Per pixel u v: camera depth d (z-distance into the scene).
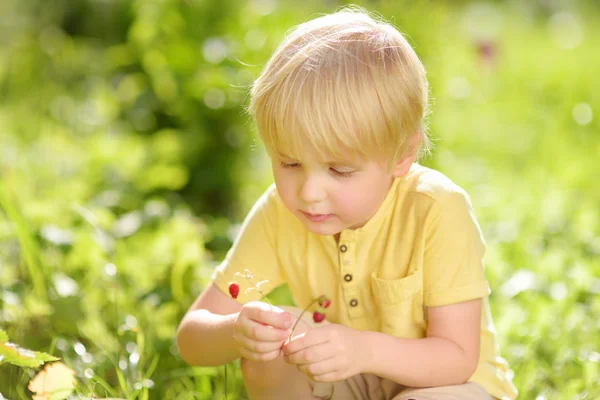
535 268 3.71
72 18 7.96
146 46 5.78
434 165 5.11
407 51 2.22
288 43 2.20
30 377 2.60
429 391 2.25
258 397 2.41
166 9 5.68
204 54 5.41
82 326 3.02
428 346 2.23
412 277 2.30
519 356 2.88
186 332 2.46
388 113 2.10
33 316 2.96
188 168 5.36
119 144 5.20
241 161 5.45
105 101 6.17
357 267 2.38
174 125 5.82
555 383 2.82
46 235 3.39
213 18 5.70
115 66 6.61
